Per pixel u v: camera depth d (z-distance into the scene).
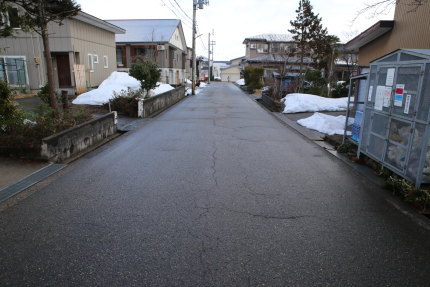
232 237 3.25
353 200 4.36
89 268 2.71
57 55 18.12
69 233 3.29
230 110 15.47
